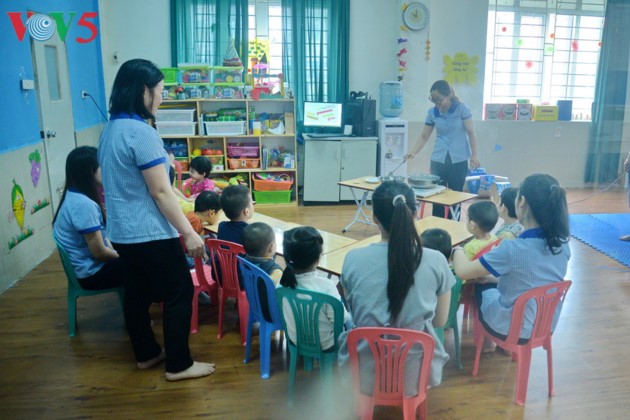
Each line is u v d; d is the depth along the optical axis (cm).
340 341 196
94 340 281
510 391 232
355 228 497
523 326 210
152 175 204
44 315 310
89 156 264
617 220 523
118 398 227
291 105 601
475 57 636
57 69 433
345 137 575
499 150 662
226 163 576
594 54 670
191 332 289
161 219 216
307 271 213
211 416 215
